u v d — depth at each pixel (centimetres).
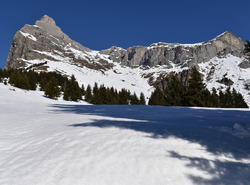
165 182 253
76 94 5697
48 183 248
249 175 266
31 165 302
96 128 526
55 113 1109
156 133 465
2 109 1387
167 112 1223
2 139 460
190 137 431
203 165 297
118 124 587
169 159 315
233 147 367
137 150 352
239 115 955
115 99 6247
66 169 284
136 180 256
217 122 637
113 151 347
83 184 245
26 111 1247
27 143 422
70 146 381
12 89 3762
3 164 312
